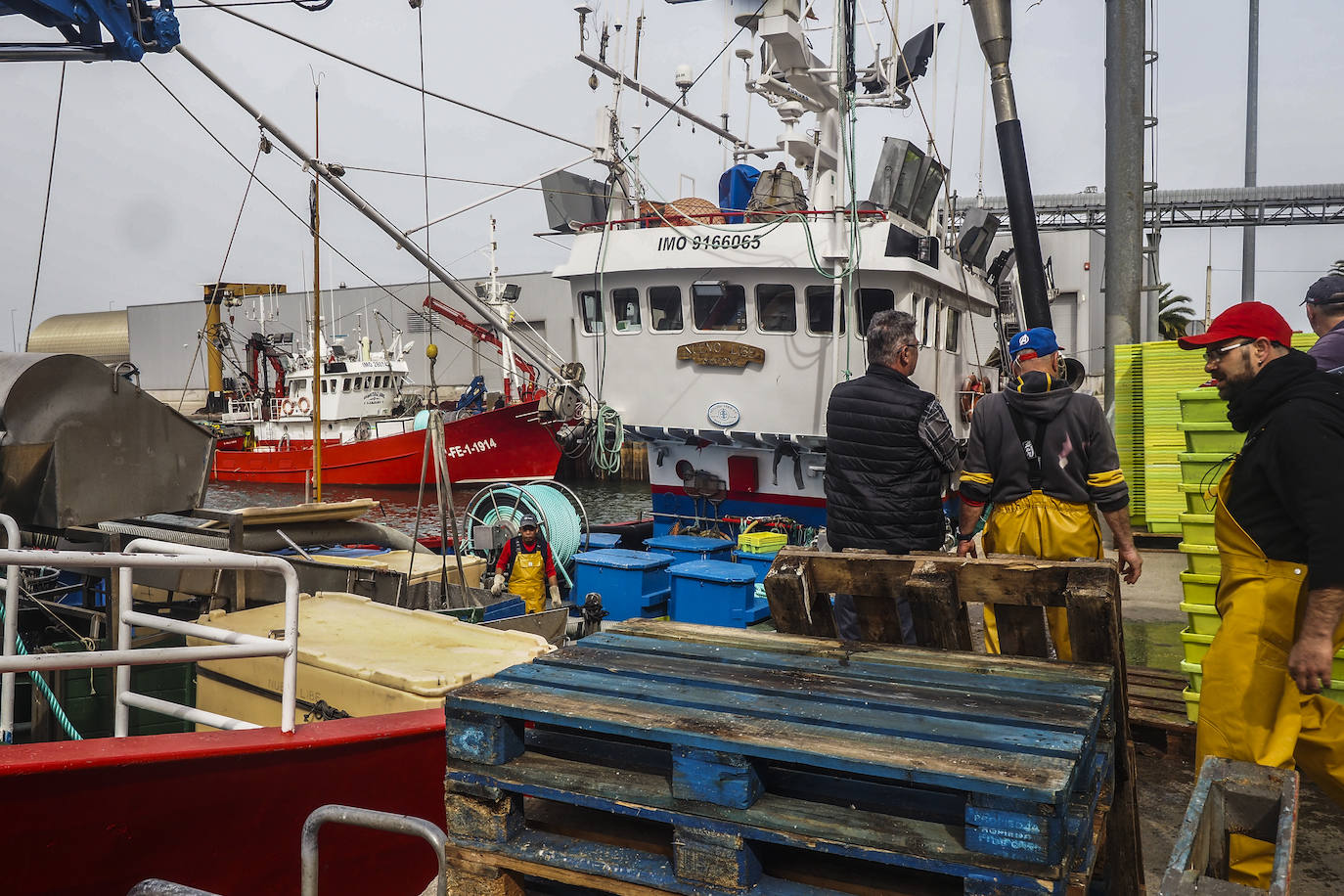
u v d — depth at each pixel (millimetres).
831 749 2121
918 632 3271
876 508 4348
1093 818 2459
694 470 13164
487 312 12695
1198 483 4684
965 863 1979
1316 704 3139
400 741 4207
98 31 7730
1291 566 3031
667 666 2838
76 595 8852
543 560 9742
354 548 8891
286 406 39781
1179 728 4602
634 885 2311
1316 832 3848
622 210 13320
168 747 3586
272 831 3914
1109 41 9531
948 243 14281
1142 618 7094
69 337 75938
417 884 4430
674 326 12695
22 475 5758
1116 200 9609
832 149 13023
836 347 11289
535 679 2707
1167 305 53000
